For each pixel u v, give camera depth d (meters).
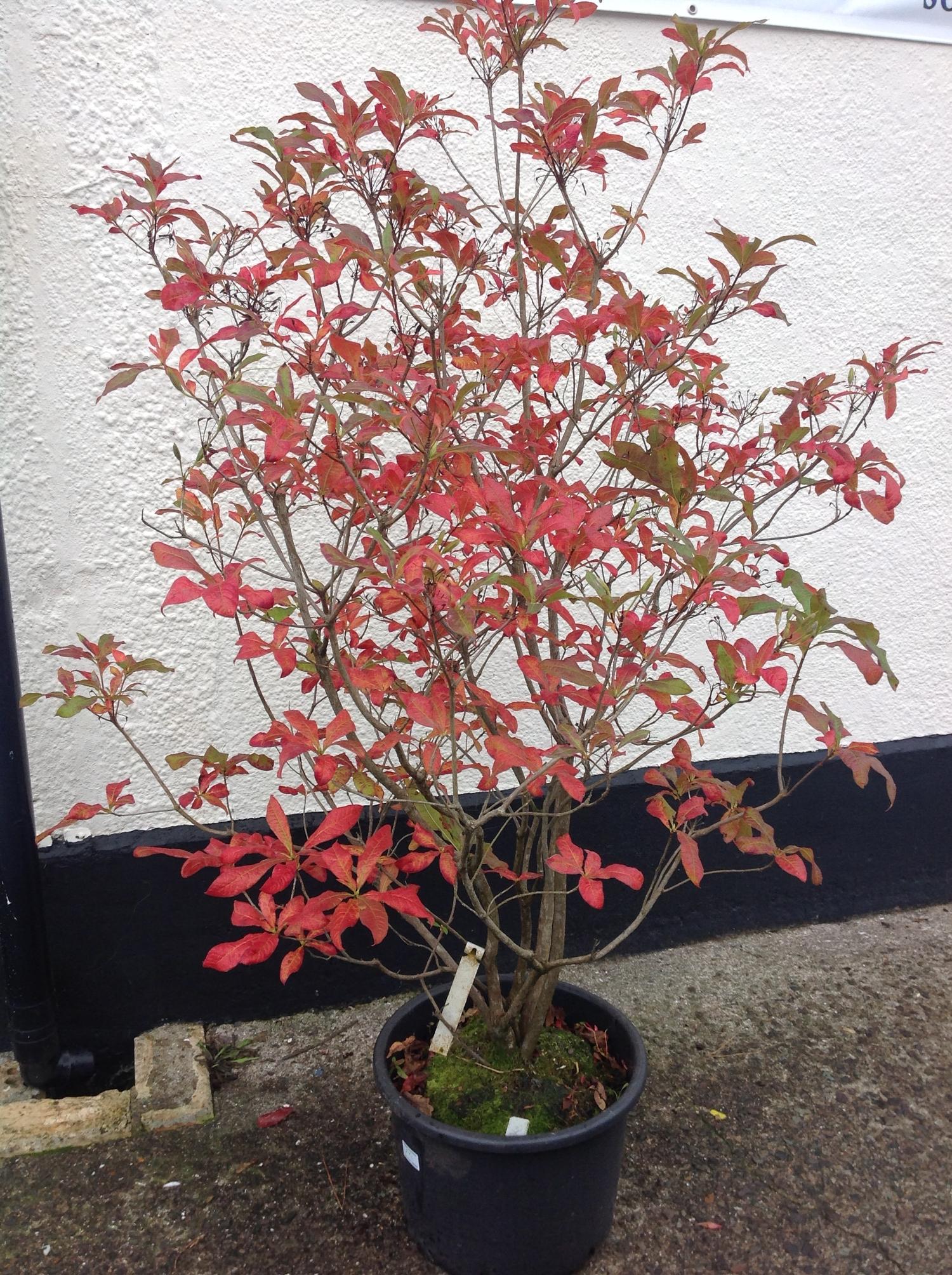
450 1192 1.67
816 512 2.83
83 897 2.35
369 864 1.42
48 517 2.22
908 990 2.69
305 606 1.53
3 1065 2.35
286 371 1.50
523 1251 1.68
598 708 1.51
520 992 1.85
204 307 1.69
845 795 3.01
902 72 2.72
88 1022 2.40
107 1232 1.88
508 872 1.73
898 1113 2.21
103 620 2.29
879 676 1.39
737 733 2.90
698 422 1.85
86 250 2.16
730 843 2.93
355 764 1.76
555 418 1.78
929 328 2.87
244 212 2.09
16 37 2.06
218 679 2.40
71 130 2.11
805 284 2.73
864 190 2.74
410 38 2.31
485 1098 1.76
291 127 2.26
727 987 2.70
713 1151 2.09
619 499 1.67
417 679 2.51
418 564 1.29
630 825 2.80
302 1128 2.16
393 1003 2.62
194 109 2.19
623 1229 1.88
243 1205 1.94
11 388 2.16
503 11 1.67
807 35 2.62
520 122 1.66
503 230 1.94
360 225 2.33
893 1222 1.91
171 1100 2.19
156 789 2.39
